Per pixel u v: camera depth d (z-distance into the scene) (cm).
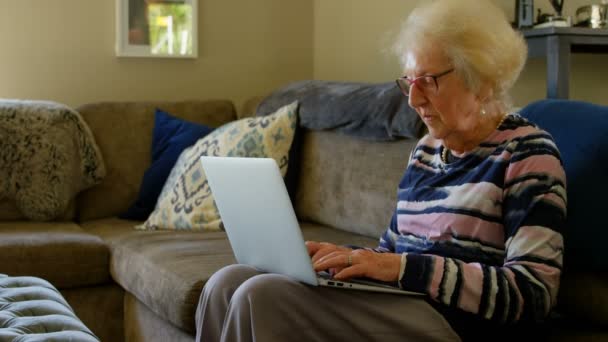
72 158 299
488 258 147
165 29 360
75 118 303
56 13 340
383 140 245
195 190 275
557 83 244
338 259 142
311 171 277
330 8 383
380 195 241
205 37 372
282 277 142
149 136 324
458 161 155
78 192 304
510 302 134
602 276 153
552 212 139
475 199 148
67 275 246
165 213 276
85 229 288
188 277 201
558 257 138
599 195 152
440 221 153
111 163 315
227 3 377
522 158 144
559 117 167
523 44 155
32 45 337
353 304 139
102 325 252
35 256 242
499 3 294
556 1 270
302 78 397
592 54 286
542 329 152
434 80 149
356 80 363
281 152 276
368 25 352
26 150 292
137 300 240
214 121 338
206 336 154
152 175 303
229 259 218
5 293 183
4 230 265
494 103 152
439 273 137
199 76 372
